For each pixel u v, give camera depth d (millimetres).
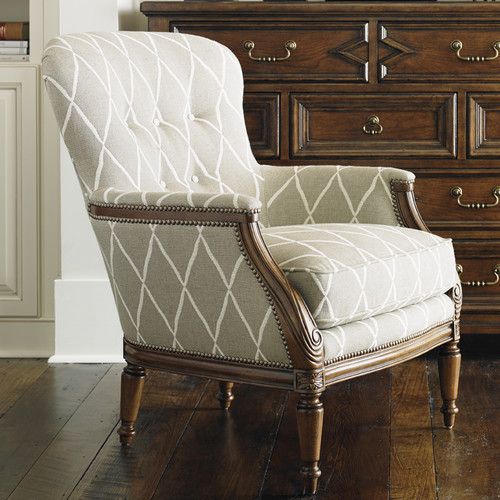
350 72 3727
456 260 3797
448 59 3719
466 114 3748
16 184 3984
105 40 2867
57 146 3973
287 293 2254
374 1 3736
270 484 2449
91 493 2387
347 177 2992
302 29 3715
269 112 3750
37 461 2625
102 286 3803
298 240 2455
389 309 2533
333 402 3207
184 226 2379
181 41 3127
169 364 2557
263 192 3098
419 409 3117
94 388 3416
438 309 2758
